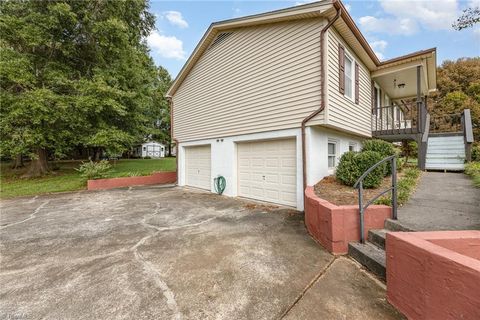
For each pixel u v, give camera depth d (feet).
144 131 56.49
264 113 22.99
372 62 27.81
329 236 11.48
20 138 34.91
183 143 36.73
